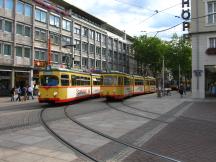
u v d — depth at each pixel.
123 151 9.28
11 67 45.34
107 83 31.92
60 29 58.06
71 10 64.06
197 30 36.00
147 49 89.31
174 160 8.19
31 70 48.88
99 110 22.05
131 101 32.06
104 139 11.16
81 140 10.94
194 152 9.13
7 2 44.94
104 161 8.13
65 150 9.34
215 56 35.03
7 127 13.73
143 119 16.94
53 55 56.00
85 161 8.12
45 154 8.80
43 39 52.84
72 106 25.70
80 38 66.12
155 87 58.72
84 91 31.83
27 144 10.16
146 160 8.20
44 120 16.27
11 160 8.10
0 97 42.53
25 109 22.94
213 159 8.32
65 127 13.88
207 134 12.23
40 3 51.69
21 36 47.47
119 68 89.56
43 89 25.92
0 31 43.62
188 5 36.53
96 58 74.12
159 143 10.45
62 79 26.20
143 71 102.50
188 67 81.75
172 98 37.56
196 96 35.91
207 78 35.88
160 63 88.69
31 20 49.66
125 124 14.97
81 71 31.22
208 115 19.02
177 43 80.94
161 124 15.03
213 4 35.47
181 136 11.77
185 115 19.00
